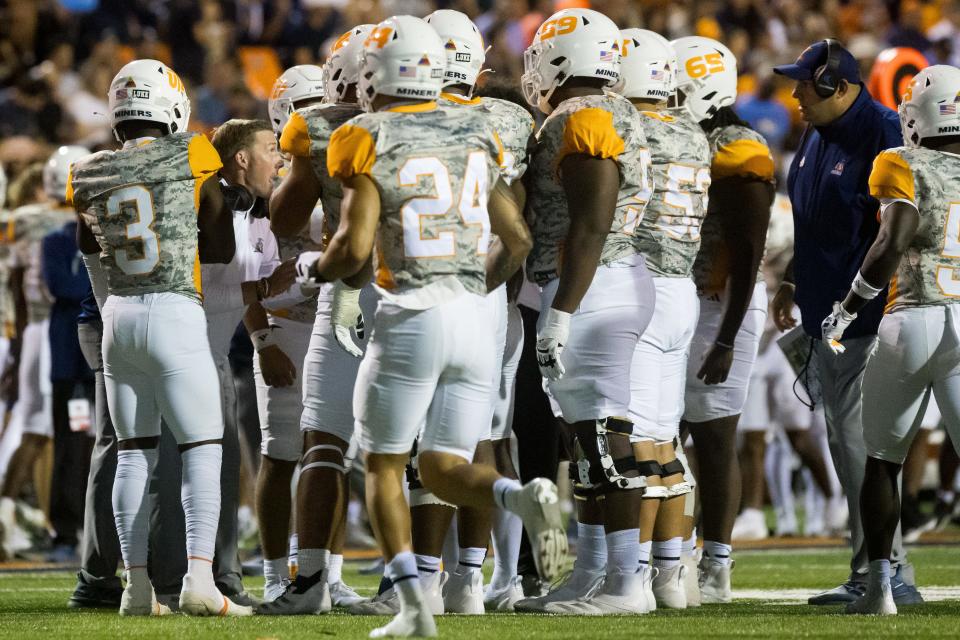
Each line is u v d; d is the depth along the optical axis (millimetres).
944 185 17359
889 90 25047
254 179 19250
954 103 17688
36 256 30141
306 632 15219
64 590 22516
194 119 51750
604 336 17297
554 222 17453
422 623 14391
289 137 16766
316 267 14383
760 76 54219
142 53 56312
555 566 13367
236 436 19453
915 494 33062
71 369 28234
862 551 20156
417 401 14367
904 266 17594
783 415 34156
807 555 30016
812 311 21031
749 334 21141
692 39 20797
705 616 17078
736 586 23344
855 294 17547
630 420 17797
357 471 28781
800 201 21172
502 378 19156
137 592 17547
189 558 17234
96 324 19375
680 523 19438
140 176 17297
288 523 19609
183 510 18750
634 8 59406
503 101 17266
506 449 19266
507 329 19062
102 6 57656
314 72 20094
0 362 31953
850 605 17656
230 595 19281
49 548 30906
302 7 59469
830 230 20719
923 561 27875
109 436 19266
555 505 13383
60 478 29062
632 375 18375
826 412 20859
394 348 14289
